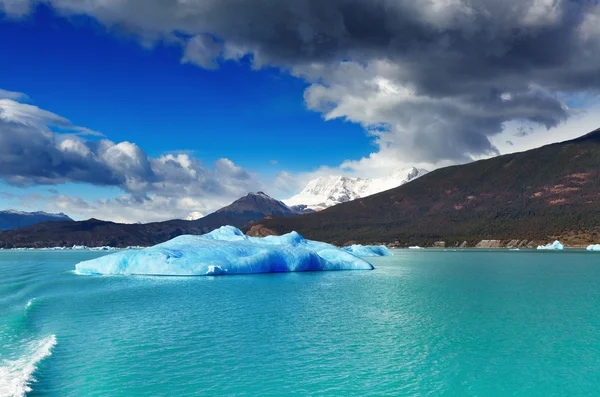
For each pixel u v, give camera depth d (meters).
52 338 18.03
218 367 14.62
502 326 20.78
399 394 12.52
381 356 15.95
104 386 12.84
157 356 15.80
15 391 12.16
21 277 45.38
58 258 103.44
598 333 19.31
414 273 51.00
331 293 32.16
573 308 25.53
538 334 19.17
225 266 46.41
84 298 29.67
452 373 14.17
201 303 27.52
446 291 33.25
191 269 45.56
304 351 16.52
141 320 22.11
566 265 64.25
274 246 54.09
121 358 15.54
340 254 59.94
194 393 12.41
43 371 14.12
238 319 22.42
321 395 12.36
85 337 18.52
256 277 44.78
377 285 37.69
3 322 21.41
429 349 16.83
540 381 13.56
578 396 12.45
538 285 37.50
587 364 15.08
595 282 39.97
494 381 13.55
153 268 46.06
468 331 19.72
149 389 12.66
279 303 27.52
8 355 15.75
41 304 27.02
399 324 21.23
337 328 20.31
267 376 13.79
